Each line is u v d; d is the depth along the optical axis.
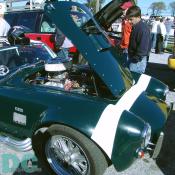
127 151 2.68
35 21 8.02
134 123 2.67
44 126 2.94
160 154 3.68
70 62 3.88
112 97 3.06
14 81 3.52
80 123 2.67
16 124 3.26
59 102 2.91
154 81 3.91
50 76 3.70
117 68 3.33
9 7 9.27
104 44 3.34
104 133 2.62
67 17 3.10
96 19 3.46
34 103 3.02
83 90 3.44
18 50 4.16
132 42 5.00
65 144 2.94
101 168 2.77
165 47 14.05
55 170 3.09
